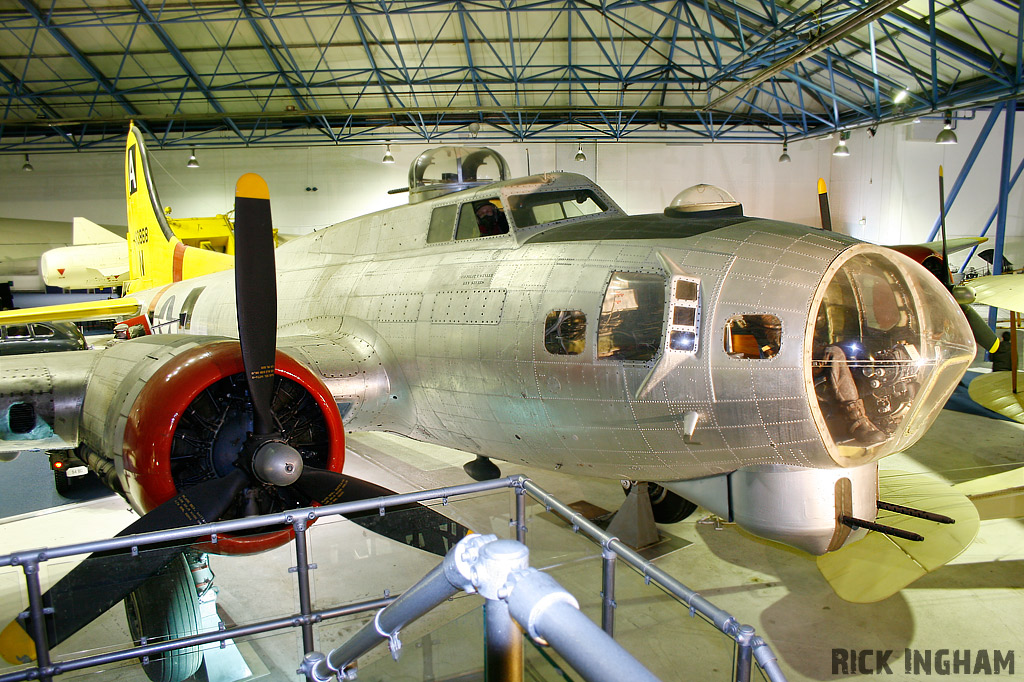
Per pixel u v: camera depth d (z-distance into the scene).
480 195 4.39
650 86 17.58
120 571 2.84
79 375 3.89
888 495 4.25
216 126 19.62
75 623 2.70
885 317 3.57
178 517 3.03
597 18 15.05
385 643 3.13
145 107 18.39
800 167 19.17
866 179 18.12
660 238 3.36
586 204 4.37
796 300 2.82
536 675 2.08
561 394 3.46
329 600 3.69
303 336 5.08
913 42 12.95
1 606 2.66
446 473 6.10
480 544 1.12
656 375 3.01
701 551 4.35
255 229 3.28
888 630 3.40
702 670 2.65
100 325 21.70
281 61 16.56
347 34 15.55
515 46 16.05
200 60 16.38
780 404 2.84
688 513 4.48
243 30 15.27
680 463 3.31
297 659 3.15
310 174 19.92
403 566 4.10
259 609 3.62
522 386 3.64
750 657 1.63
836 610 3.62
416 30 15.45
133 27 14.91
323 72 16.91
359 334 4.86
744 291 2.93
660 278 3.17
